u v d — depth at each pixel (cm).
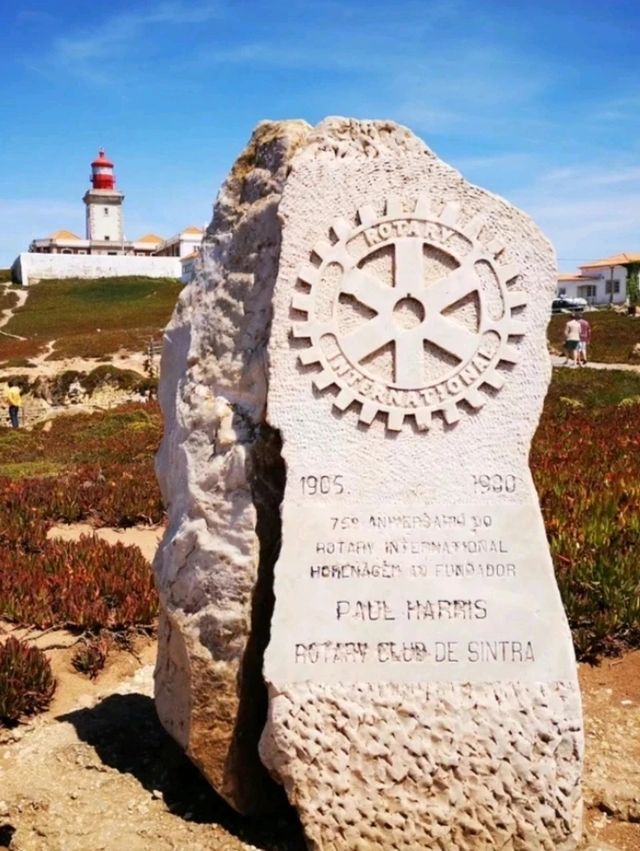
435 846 219
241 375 246
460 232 232
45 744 273
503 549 227
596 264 4269
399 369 230
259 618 238
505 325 232
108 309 3700
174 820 238
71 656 358
